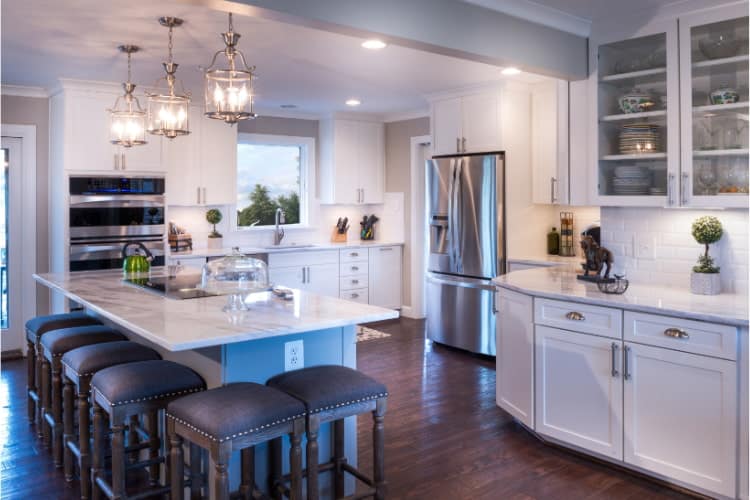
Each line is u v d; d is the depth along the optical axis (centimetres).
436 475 306
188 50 407
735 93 309
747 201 301
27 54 419
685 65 326
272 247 657
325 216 725
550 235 546
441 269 574
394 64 454
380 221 748
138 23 349
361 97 590
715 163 316
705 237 317
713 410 266
